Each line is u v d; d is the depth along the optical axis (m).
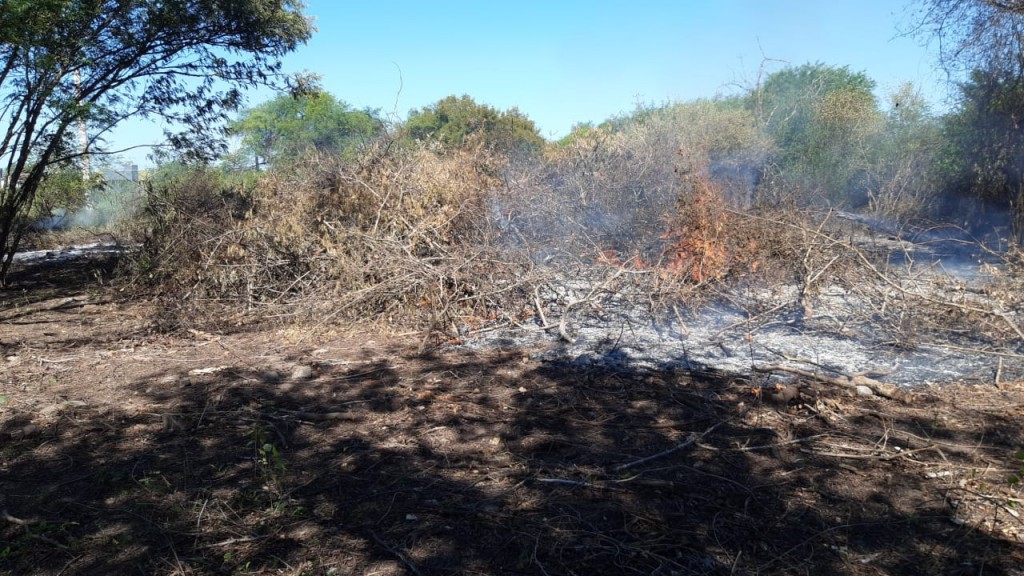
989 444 3.47
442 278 6.12
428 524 2.89
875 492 3.05
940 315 5.41
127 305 8.27
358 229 6.81
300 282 6.95
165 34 10.01
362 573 2.57
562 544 2.72
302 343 5.98
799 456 3.41
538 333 5.83
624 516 2.91
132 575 2.60
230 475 3.40
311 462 3.53
